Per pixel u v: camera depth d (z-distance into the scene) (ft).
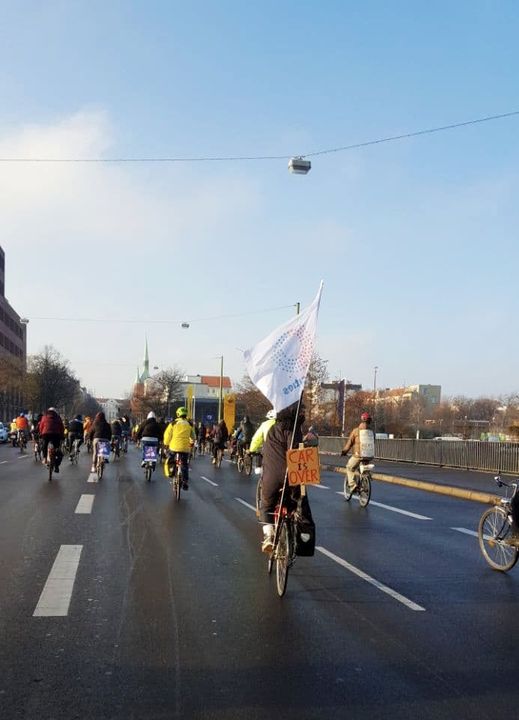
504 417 314.35
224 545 30.42
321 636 17.95
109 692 14.14
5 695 13.96
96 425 63.00
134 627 18.45
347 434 158.92
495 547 26.78
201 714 13.14
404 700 13.96
